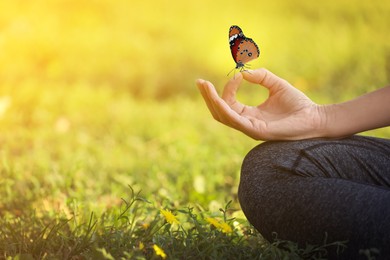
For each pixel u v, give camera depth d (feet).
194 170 18.88
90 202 14.51
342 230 8.96
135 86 33.68
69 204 13.78
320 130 9.98
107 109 28.84
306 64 35.01
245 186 9.87
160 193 15.69
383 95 9.95
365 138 10.19
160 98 32.91
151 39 39.63
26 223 12.62
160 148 22.91
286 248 9.71
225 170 19.21
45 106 28.89
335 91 30.81
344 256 9.06
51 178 16.34
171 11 44.09
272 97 10.30
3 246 11.28
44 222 12.77
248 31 40.16
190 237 10.75
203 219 11.69
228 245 10.55
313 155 9.73
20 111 28.30
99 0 42.22
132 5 43.65
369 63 34.27
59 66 34.27
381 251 8.75
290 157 9.74
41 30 36.63
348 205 8.98
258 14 43.52
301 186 9.32
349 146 9.95
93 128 26.14
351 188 9.11
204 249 10.40
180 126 25.54
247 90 31.60
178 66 35.50
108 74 34.35
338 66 34.71
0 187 15.74
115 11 42.14
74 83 33.35
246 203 9.83
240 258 10.30
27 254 10.52
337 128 9.97
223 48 37.73
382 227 8.77
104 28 40.27
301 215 9.21
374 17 41.73
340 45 37.32
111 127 26.07
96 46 36.37
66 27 39.24
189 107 28.94
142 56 36.17
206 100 10.14
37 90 30.71
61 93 30.73
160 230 11.73
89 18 40.70
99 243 10.94
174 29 41.14
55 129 25.72
